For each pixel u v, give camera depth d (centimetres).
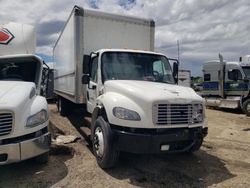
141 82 605
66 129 884
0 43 695
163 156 638
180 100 511
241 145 779
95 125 575
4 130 452
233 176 529
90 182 484
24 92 517
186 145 533
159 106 496
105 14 784
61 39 1062
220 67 1681
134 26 826
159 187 471
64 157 616
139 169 552
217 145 772
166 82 668
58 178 498
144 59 681
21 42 718
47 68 789
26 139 477
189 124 519
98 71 641
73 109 1135
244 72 1612
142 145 490
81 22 752
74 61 771
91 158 607
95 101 656
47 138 516
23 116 476
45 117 522
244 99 1543
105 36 785
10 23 734
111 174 522
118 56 662
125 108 509
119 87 554
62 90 1064
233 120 1280
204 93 1873
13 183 475
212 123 1177
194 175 529
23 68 689
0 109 447
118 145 515
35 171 528
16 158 458
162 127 496
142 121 493
